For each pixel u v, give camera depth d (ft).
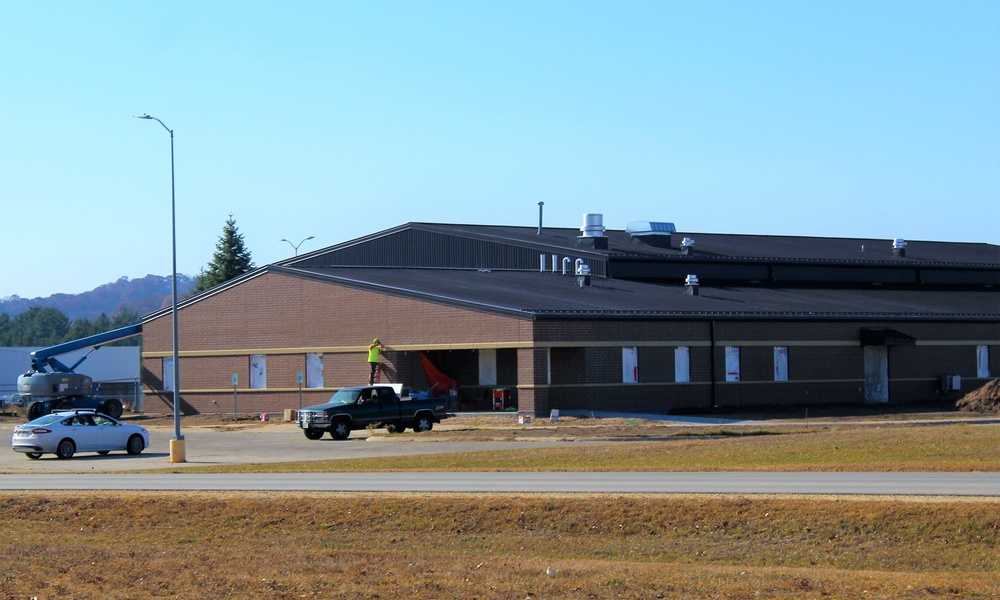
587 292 192.44
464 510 78.59
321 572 60.95
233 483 95.76
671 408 175.22
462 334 172.04
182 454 122.42
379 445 138.41
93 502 86.38
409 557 67.21
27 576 59.31
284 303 195.72
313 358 191.83
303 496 84.99
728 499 76.64
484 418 166.91
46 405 207.51
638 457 109.19
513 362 180.55
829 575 60.03
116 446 137.18
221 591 55.77
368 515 79.25
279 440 152.35
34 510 85.61
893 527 69.62
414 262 245.86
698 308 183.52
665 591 55.26
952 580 58.23
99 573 60.34
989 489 79.00
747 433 141.49
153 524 80.84
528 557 69.36
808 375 188.55
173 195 128.88
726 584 56.95
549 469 101.14
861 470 93.50
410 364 181.47
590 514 76.02
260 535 77.41
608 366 170.71
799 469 95.30
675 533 72.90
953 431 121.39
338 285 188.85
